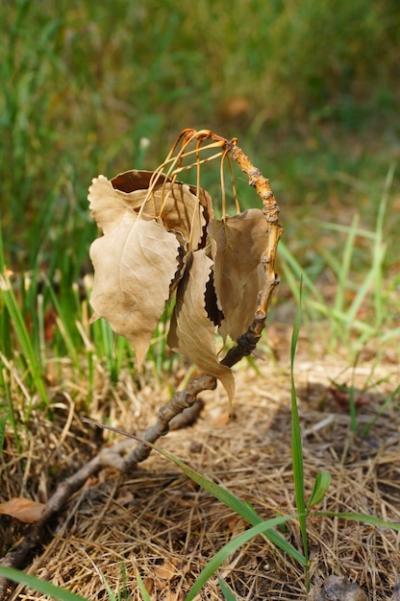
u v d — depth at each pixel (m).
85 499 0.99
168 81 2.01
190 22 2.07
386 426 1.06
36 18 1.65
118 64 1.95
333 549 0.94
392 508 0.97
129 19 1.94
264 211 0.87
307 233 1.50
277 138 1.94
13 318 1.01
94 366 1.08
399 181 1.69
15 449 1.00
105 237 0.87
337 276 1.36
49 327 1.15
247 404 1.09
